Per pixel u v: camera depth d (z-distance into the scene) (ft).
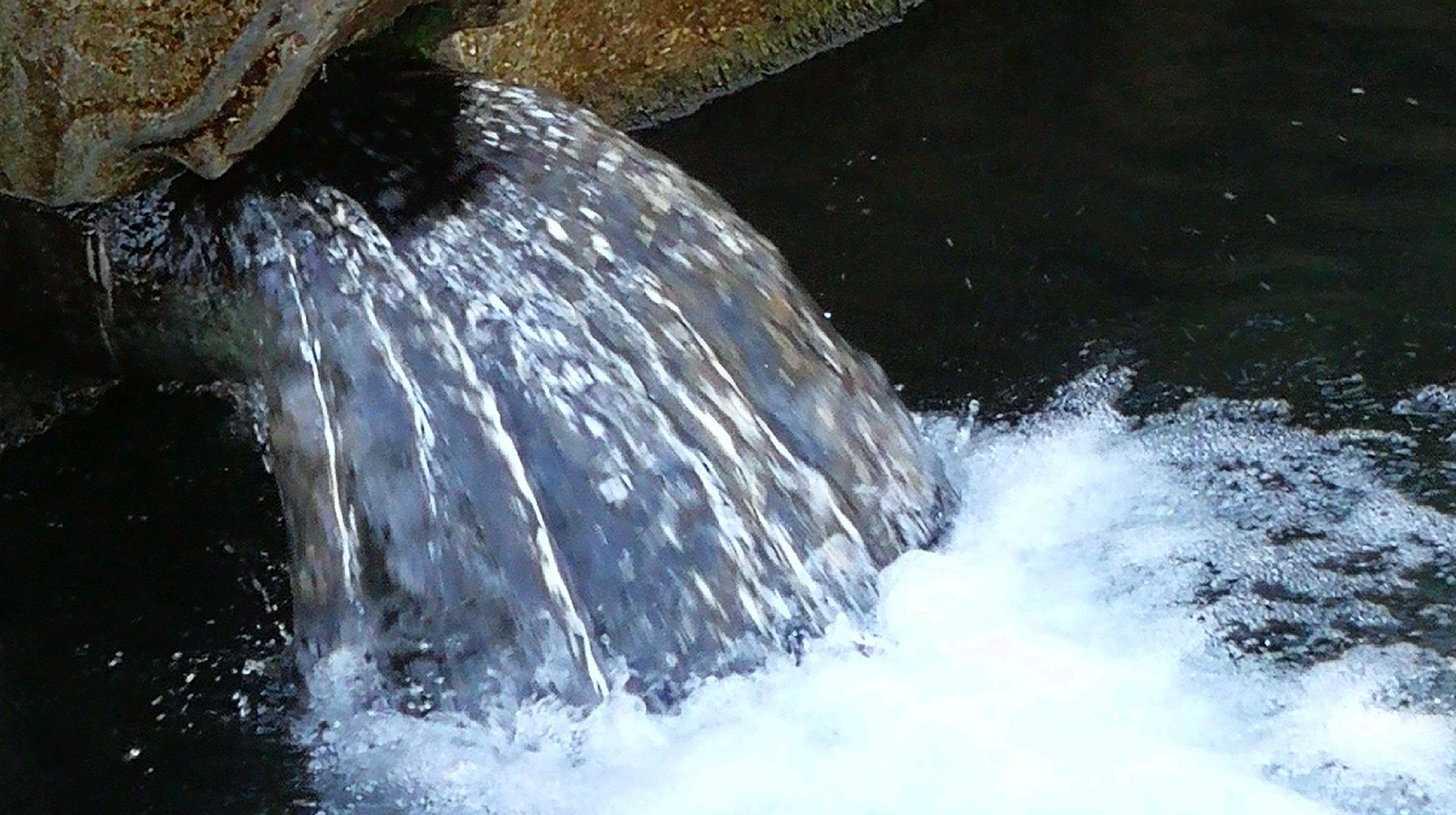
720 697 13.99
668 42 22.44
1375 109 21.35
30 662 14.44
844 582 14.79
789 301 16.16
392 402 14.44
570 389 14.53
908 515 15.56
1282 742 13.46
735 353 15.37
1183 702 13.85
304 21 13.78
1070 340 18.13
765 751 13.61
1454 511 15.57
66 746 13.73
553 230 15.28
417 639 14.17
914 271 19.33
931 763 13.41
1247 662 14.19
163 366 16.24
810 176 21.20
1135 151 21.08
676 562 14.23
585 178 15.76
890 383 17.57
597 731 13.76
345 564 14.39
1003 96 22.40
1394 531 15.42
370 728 13.94
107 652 14.57
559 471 14.29
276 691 14.26
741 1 22.90
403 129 15.79
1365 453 16.35
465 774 13.57
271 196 15.12
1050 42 23.40
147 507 15.93
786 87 23.08
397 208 15.14
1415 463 16.19
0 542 15.55
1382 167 20.34
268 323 14.88
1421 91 21.59
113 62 13.43
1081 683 14.03
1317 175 20.33
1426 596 14.73
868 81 23.00
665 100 22.65
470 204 15.26
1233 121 21.42
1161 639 14.44
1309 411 16.92
